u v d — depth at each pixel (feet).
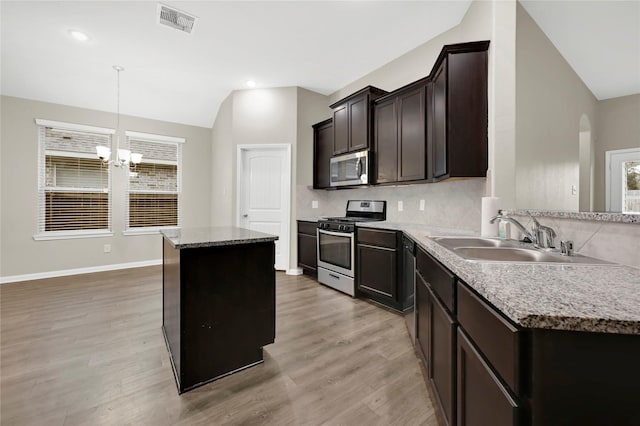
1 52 10.35
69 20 8.66
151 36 9.51
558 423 2.02
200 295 5.41
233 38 9.68
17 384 5.33
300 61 11.34
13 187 12.35
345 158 11.57
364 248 9.93
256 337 6.08
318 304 9.70
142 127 15.39
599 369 1.98
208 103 15.46
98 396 5.03
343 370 5.88
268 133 13.94
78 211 13.80
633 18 5.67
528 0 6.85
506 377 2.29
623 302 2.19
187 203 16.80
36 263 12.78
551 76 7.70
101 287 11.52
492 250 5.05
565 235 4.47
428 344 5.09
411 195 10.47
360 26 9.05
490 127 6.92
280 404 4.88
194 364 5.32
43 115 12.92
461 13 8.43
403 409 4.77
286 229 13.89
